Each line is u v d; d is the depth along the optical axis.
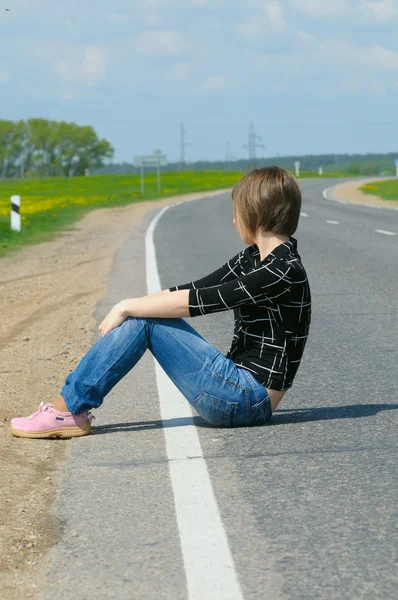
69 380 4.61
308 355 6.85
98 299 10.39
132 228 25.61
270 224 4.28
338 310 9.20
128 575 2.90
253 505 3.51
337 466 3.98
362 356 6.73
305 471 3.92
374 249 16.39
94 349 4.52
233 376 4.44
